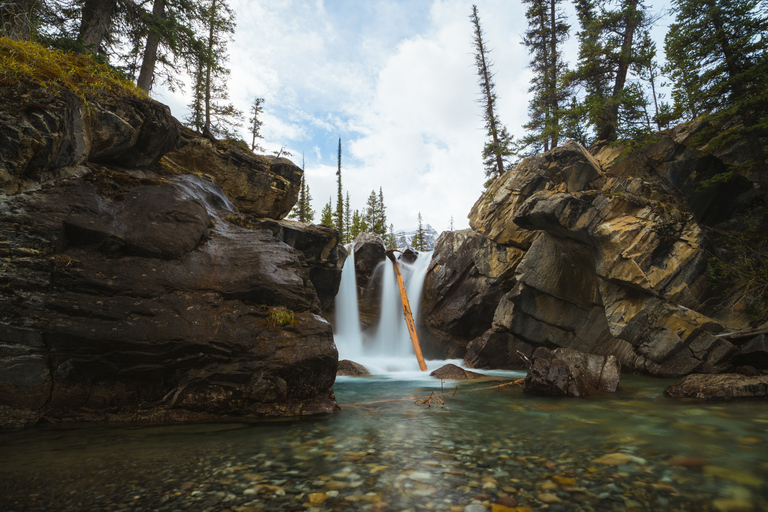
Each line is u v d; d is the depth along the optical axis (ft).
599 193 44.27
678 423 17.97
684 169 47.14
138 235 19.39
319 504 8.87
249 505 8.79
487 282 62.39
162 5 40.27
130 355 16.63
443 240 74.90
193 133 45.70
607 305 42.78
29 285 15.88
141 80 39.75
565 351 32.96
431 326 71.46
